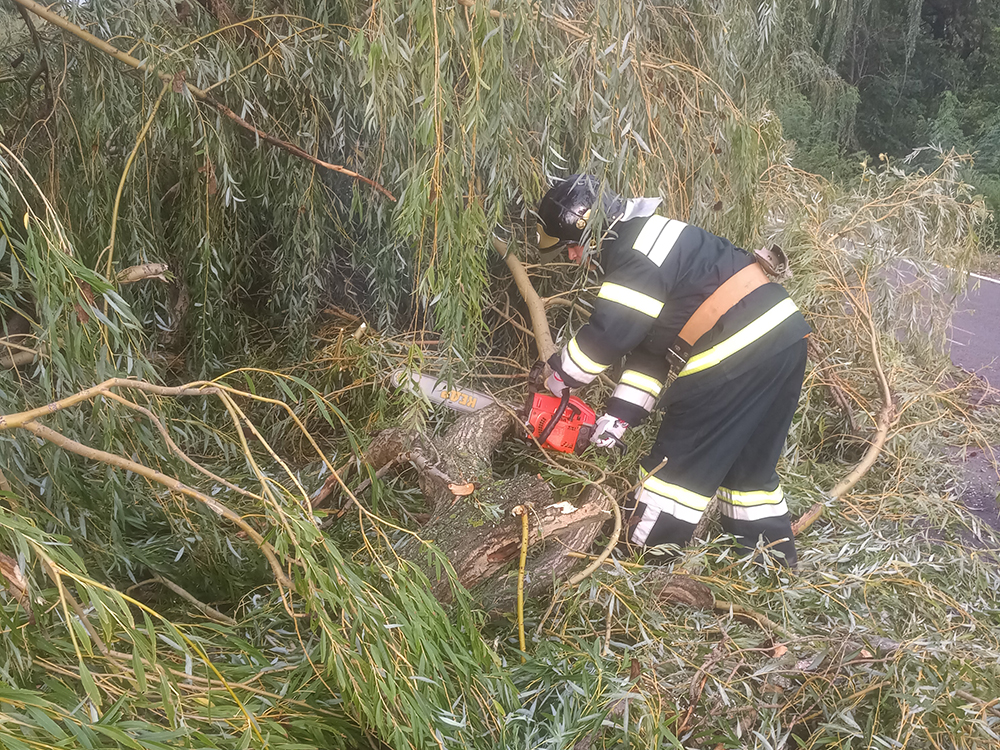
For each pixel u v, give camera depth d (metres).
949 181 4.34
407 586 1.50
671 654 1.91
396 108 2.07
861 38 15.39
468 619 1.61
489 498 2.19
